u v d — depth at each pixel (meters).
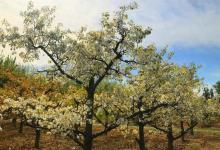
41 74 21.31
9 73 58.19
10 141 54.28
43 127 18.75
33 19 19.02
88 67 20.00
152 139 53.50
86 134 19.92
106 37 19.47
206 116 36.47
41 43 19.20
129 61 20.42
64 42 19.34
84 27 19.91
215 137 60.97
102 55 19.81
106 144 51.47
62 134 18.28
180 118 31.14
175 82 24.50
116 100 22.75
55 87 39.59
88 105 19.86
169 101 23.73
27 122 18.81
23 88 48.66
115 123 20.50
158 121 28.09
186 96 25.92
